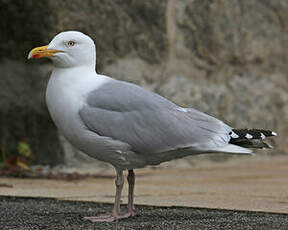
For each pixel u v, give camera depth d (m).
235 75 14.20
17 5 12.38
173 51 13.64
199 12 13.88
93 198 8.55
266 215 7.27
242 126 13.88
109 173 11.63
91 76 7.34
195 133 7.00
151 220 6.99
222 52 14.08
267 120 14.09
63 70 7.32
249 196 8.72
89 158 12.32
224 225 6.55
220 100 13.78
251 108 14.04
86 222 6.87
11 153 12.41
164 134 6.99
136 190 9.37
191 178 10.88
